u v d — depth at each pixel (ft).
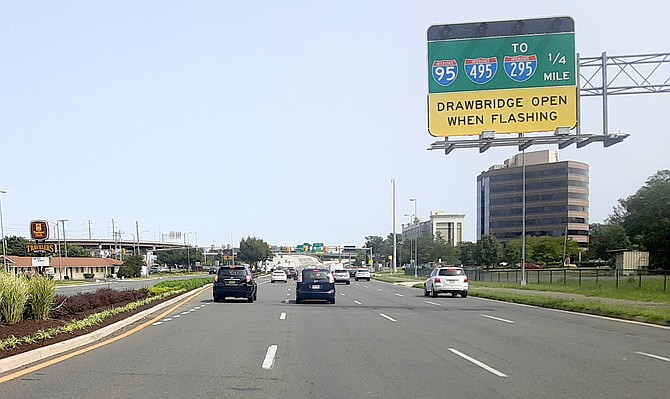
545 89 74.38
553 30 74.69
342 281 212.64
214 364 40.60
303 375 36.86
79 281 243.40
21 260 252.83
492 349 48.49
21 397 30.01
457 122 75.15
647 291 117.19
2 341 42.80
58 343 45.91
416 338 55.47
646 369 39.40
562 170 412.98
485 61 75.20
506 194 437.17
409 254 412.16
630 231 277.03
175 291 126.00
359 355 45.11
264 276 355.56
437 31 75.92
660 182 268.82
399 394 31.65
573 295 113.19
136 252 379.35
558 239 345.92
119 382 34.06
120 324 63.26
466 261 340.39
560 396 31.32
